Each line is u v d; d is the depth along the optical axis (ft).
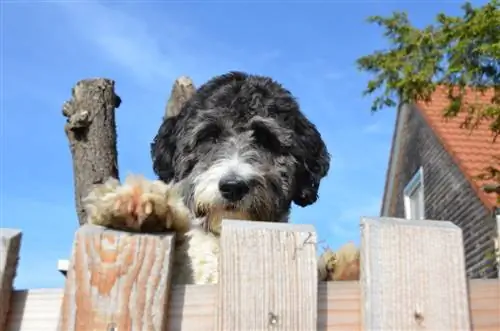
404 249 2.25
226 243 2.23
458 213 16.48
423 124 19.72
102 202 2.88
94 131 8.66
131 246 2.27
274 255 2.23
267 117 5.53
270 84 5.87
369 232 2.25
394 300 2.20
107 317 2.21
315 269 2.23
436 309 2.21
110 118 8.86
